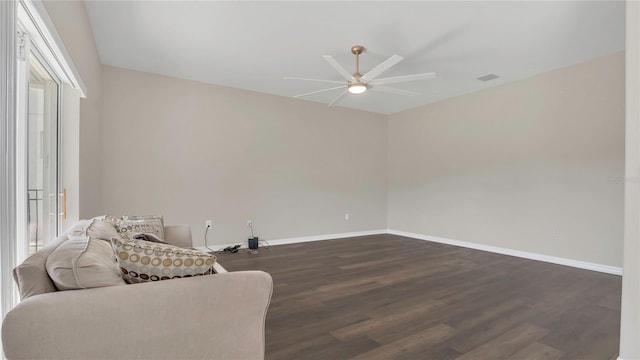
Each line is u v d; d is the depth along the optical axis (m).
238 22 3.14
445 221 5.78
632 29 1.74
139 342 1.22
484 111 5.20
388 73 4.46
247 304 1.41
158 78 4.60
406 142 6.58
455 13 2.95
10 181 1.33
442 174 5.86
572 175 4.20
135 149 4.44
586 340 2.19
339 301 2.88
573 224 4.18
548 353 2.03
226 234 5.10
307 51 3.79
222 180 5.07
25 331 1.07
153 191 4.55
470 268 4.02
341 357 1.96
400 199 6.70
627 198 1.77
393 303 2.83
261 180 5.42
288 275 3.69
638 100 1.72
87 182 3.29
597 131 3.98
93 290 1.18
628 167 1.77
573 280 3.53
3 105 1.28
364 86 3.45
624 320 1.78
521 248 4.70
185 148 4.79
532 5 2.83
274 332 2.28
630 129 1.75
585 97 4.07
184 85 4.79
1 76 1.27
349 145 6.43
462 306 2.78
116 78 4.32
